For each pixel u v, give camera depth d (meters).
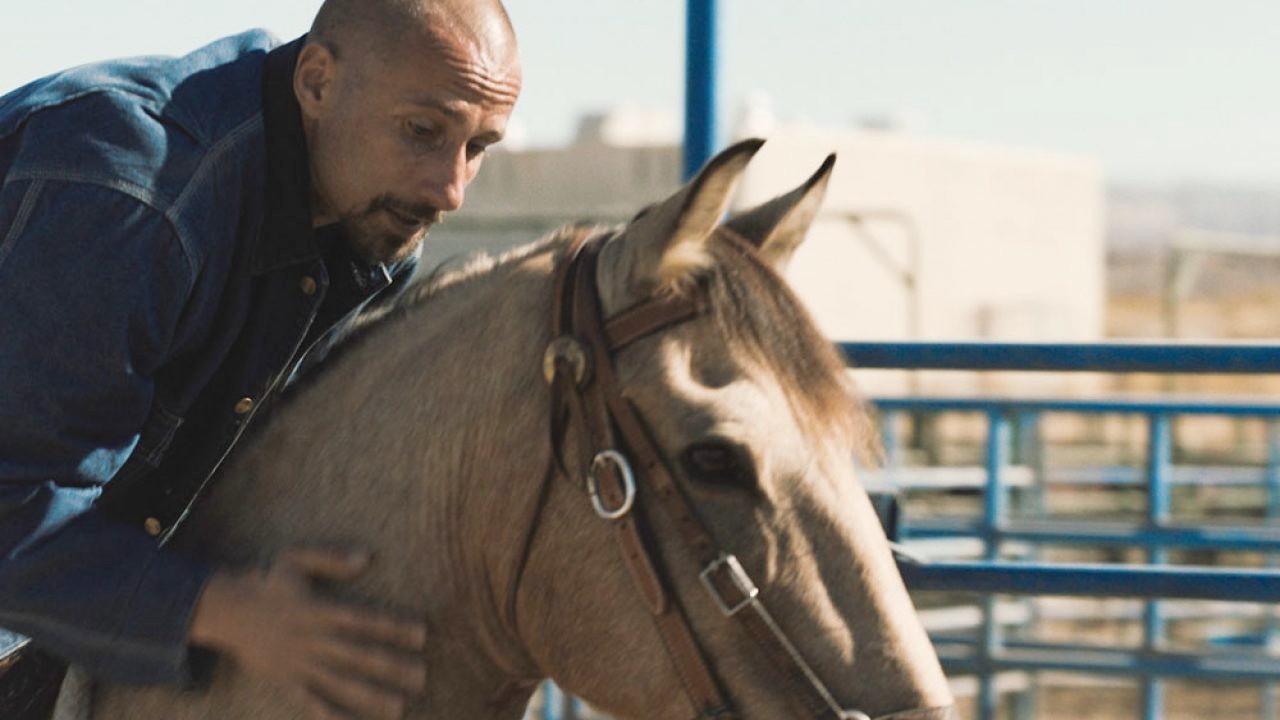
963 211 16.14
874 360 3.67
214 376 2.49
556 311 2.33
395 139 2.34
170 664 2.27
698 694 2.21
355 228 2.43
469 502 2.37
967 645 6.75
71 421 2.24
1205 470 8.02
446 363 2.42
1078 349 3.51
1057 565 3.49
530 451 2.32
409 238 2.45
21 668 2.52
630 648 2.25
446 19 2.33
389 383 2.46
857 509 2.22
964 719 8.04
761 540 2.18
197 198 2.30
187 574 2.27
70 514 2.26
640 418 2.23
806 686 2.17
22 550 2.23
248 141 2.37
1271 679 6.27
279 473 2.49
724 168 2.15
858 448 2.27
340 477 2.44
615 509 2.23
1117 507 12.18
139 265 2.24
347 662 2.28
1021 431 7.93
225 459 2.55
